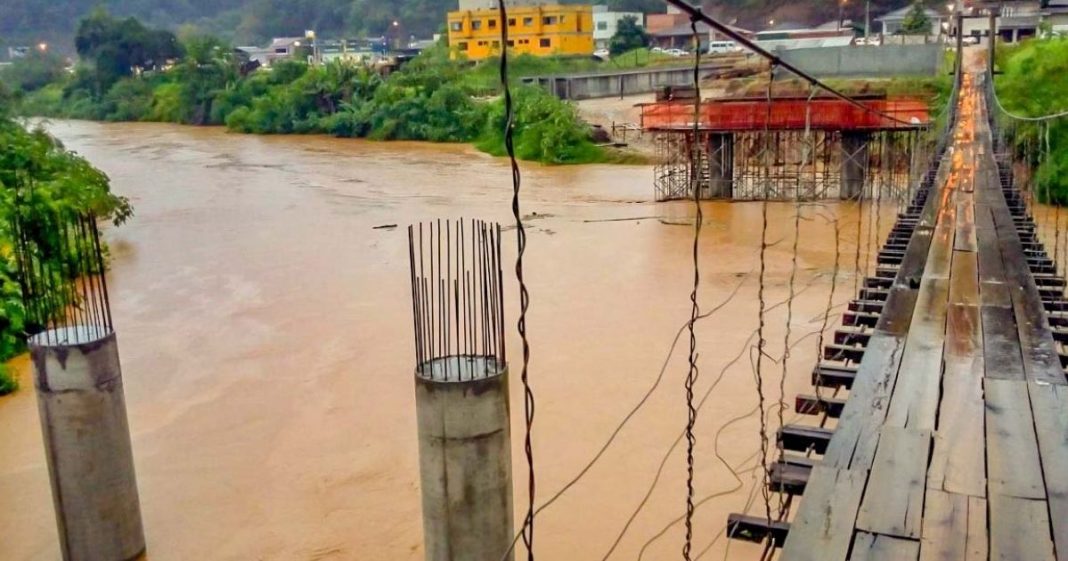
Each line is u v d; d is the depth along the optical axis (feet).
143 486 31.78
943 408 18.80
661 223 79.36
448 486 16.70
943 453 16.75
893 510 14.67
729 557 25.52
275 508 29.91
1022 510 14.60
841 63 127.34
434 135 166.81
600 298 54.29
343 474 32.17
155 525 28.99
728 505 28.27
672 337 45.75
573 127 133.80
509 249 70.18
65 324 28.19
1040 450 16.75
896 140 85.76
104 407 24.66
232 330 50.42
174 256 71.82
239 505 30.22
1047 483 15.49
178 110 233.55
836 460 16.46
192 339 48.93
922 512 14.62
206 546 27.73
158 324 52.06
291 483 31.63
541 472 31.30
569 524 27.78
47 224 55.47
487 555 16.97
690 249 68.18
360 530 28.37
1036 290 28.09
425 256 67.00
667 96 96.12
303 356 45.34
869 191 83.71
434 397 16.49
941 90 112.57
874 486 15.43
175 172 130.82
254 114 201.67
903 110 85.05
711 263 63.05
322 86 196.03
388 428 35.94
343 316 52.26
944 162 61.82
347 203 97.30
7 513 30.30
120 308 55.83
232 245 75.77
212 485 31.71
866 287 30.07
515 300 54.39
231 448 34.73
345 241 75.66
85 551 24.99
